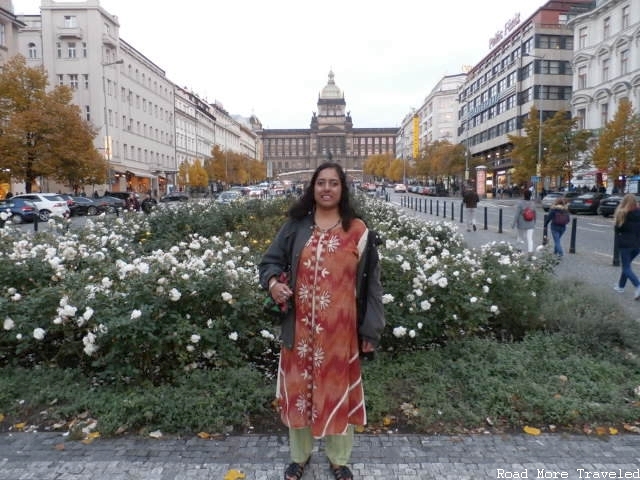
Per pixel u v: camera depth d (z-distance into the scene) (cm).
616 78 4391
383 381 455
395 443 368
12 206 2767
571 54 6116
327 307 296
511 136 4847
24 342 455
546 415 400
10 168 3456
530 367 489
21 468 332
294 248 307
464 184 7269
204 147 10206
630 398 437
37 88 3656
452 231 1155
